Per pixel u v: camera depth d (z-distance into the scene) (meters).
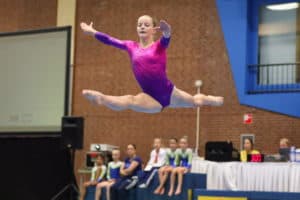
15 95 14.88
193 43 18.94
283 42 18.00
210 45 18.62
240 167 13.52
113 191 13.98
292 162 13.17
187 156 14.03
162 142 18.75
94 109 20.05
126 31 20.08
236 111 17.89
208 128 18.22
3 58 15.12
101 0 20.62
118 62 20.00
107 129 19.73
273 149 17.12
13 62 15.00
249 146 14.43
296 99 17.06
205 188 13.33
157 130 18.95
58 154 14.34
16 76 14.91
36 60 14.77
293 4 17.97
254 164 13.38
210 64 18.53
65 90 14.30
